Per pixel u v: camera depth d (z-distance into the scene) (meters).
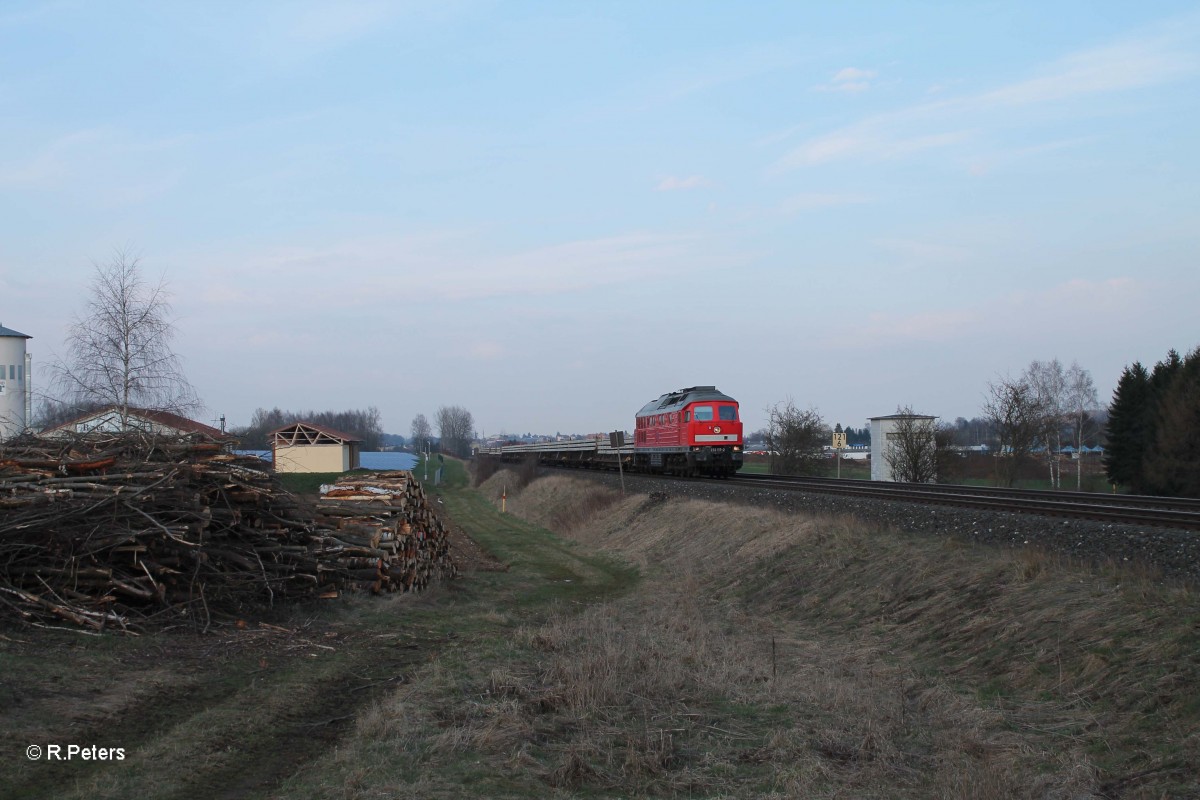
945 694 9.63
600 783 7.18
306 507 15.45
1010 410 44.44
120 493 11.02
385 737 7.83
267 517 14.02
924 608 12.84
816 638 13.41
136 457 12.50
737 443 37.25
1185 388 47.53
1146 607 9.65
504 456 87.12
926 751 8.21
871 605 13.94
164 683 8.84
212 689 8.91
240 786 6.52
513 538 31.83
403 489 16.89
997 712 8.92
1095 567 11.83
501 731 8.03
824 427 49.84
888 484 28.92
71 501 10.79
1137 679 8.49
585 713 9.01
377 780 6.71
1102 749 7.71
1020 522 14.98
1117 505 18.78
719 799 6.91
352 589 14.79
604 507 34.22
